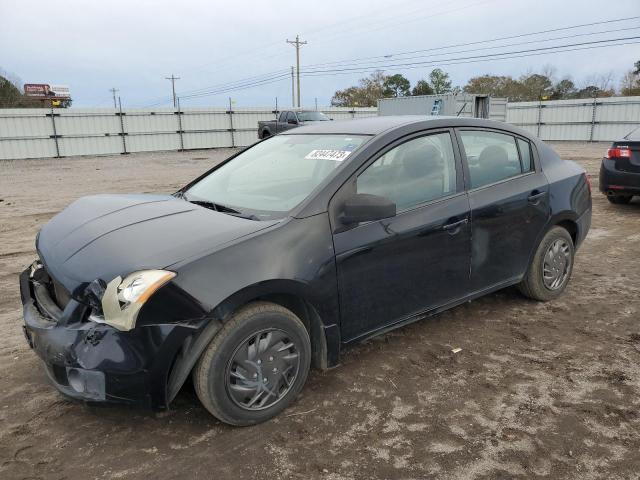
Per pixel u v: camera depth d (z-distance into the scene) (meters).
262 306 2.85
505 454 2.65
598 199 10.09
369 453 2.67
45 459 2.65
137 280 2.55
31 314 2.93
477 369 3.50
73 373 2.60
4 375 3.48
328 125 4.11
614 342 3.87
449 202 3.68
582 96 60.44
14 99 52.59
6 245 7.24
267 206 3.24
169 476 2.52
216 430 2.87
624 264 5.78
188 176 16.89
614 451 2.66
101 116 29.25
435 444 2.73
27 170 20.41
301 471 2.55
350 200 3.03
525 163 4.36
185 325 2.57
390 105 31.73
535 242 4.33
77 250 2.91
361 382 3.34
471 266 3.85
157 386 2.59
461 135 3.92
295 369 3.01
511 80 67.19
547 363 3.57
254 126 34.28
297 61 57.94
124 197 3.80
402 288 3.45
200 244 2.76
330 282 3.06
